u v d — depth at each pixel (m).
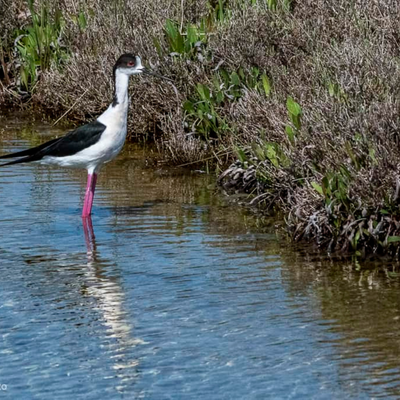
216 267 9.52
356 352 7.31
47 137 16.03
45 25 18.72
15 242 10.46
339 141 10.80
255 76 14.19
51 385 6.87
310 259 9.73
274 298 8.58
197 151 14.16
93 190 11.73
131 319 8.12
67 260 9.81
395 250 9.75
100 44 17.39
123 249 10.18
